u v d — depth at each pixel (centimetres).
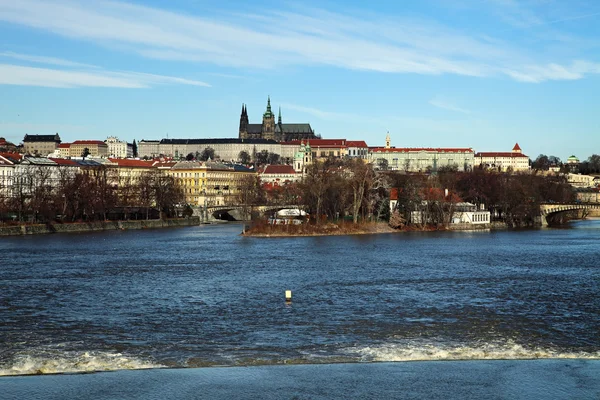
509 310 15575
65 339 13225
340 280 19825
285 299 16900
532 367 11662
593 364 11794
